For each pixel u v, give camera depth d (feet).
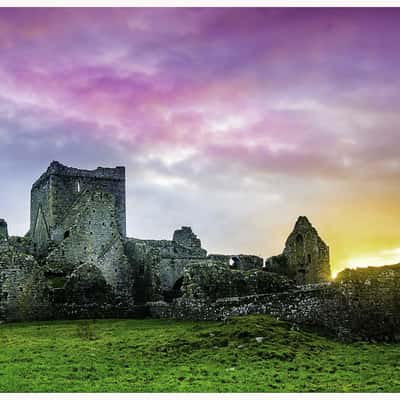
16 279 151.23
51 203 241.35
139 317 159.12
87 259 193.16
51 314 152.05
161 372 79.77
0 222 228.84
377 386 72.95
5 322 146.82
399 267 115.14
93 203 198.39
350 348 98.02
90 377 76.69
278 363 84.79
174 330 112.57
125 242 211.20
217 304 127.65
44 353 91.86
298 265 203.21
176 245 226.38
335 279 113.29
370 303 110.93
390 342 107.14
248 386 72.18
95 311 156.15
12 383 72.54
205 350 92.22
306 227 205.67
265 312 117.50
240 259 229.25
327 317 109.91
